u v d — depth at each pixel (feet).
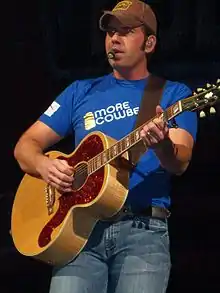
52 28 57.98
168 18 55.26
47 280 57.52
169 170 29.94
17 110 59.67
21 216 35.01
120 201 30.09
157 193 31.14
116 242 30.99
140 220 30.81
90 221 31.30
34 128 34.37
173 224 56.24
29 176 35.63
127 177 30.48
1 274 58.18
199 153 56.03
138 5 32.50
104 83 33.40
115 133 31.83
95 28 57.00
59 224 32.01
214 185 56.13
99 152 30.91
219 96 26.94
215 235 55.62
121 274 31.01
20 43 58.75
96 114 32.63
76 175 31.76
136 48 32.27
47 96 58.95
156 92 32.17
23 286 57.88
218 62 55.06
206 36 54.90
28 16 58.34
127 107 32.17
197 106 27.09
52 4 57.77
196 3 54.80
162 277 30.94
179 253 55.57
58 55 58.13
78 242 31.50
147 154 31.07
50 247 31.65
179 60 55.67
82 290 31.42
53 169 31.91
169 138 27.99
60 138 34.55
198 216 56.08
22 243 33.83
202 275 54.80
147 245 30.76
